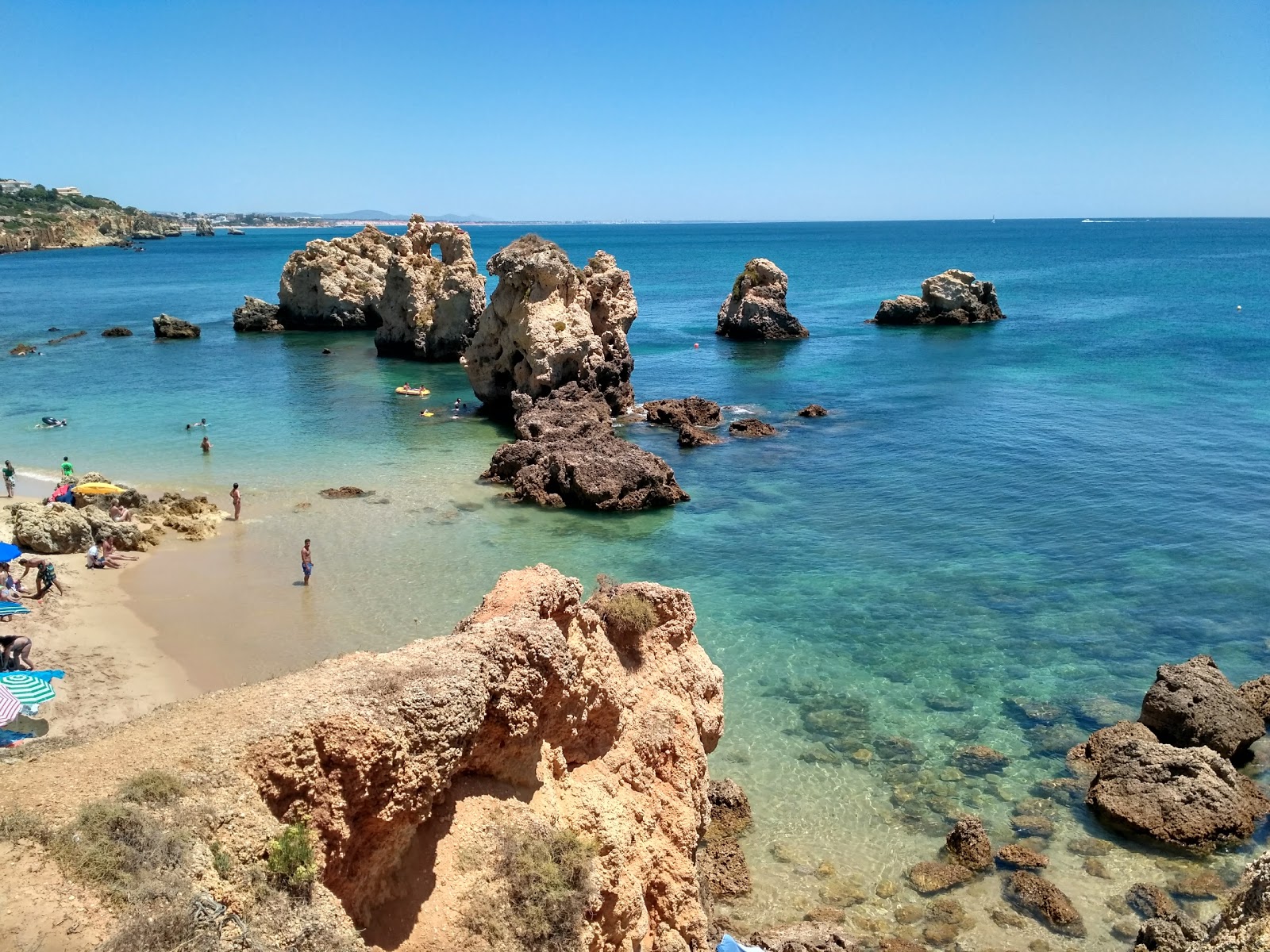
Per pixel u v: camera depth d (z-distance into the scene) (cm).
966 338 11012
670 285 18450
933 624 3466
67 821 1095
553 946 1402
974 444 6053
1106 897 2152
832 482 5284
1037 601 3650
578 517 4650
